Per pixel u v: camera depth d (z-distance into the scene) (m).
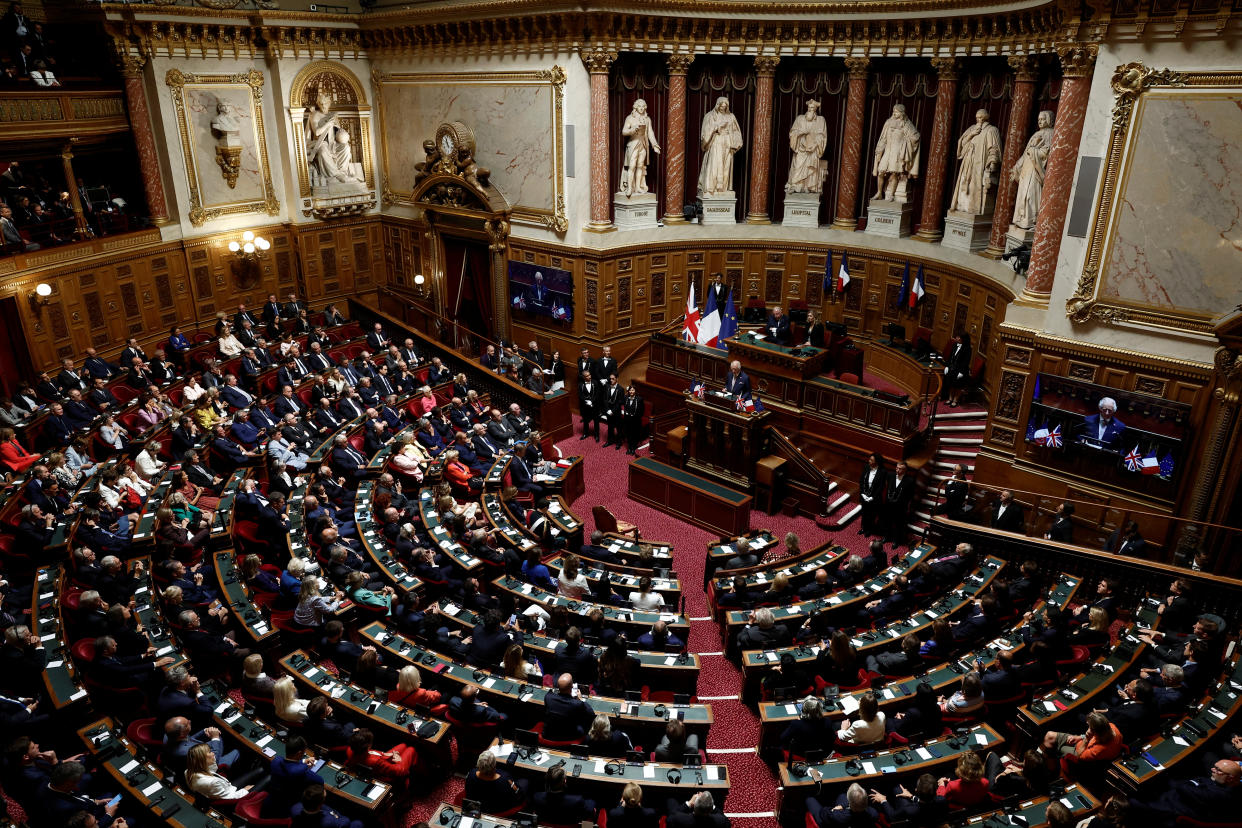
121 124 22.56
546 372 22.62
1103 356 14.59
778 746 10.03
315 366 22.08
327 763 8.68
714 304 20.52
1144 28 13.09
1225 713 9.34
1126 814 7.48
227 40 23.89
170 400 19.30
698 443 19.28
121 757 8.50
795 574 13.38
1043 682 10.29
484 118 23.95
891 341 22.22
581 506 18.50
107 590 11.55
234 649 10.72
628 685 10.46
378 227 28.55
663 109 23.59
